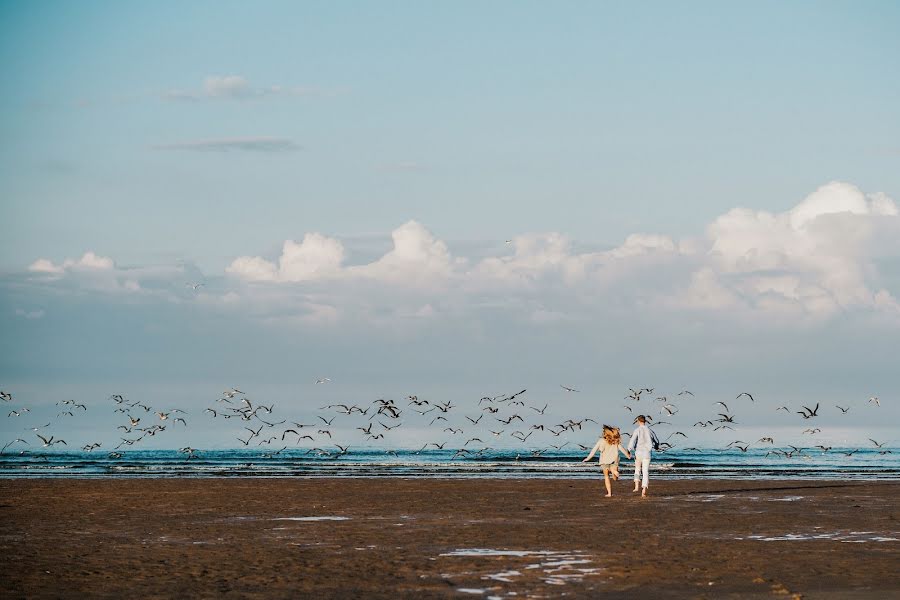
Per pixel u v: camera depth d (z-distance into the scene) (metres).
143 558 19.36
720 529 24.16
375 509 30.53
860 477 51.62
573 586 15.95
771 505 31.27
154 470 61.00
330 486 41.75
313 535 23.36
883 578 16.48
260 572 17.52
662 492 37.56
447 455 100.88
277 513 29.25
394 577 16.94
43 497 35.50
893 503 32.28
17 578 16.92
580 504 31.88
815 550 20.06
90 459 84.50
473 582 16.39
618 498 34.16
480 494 36.88
